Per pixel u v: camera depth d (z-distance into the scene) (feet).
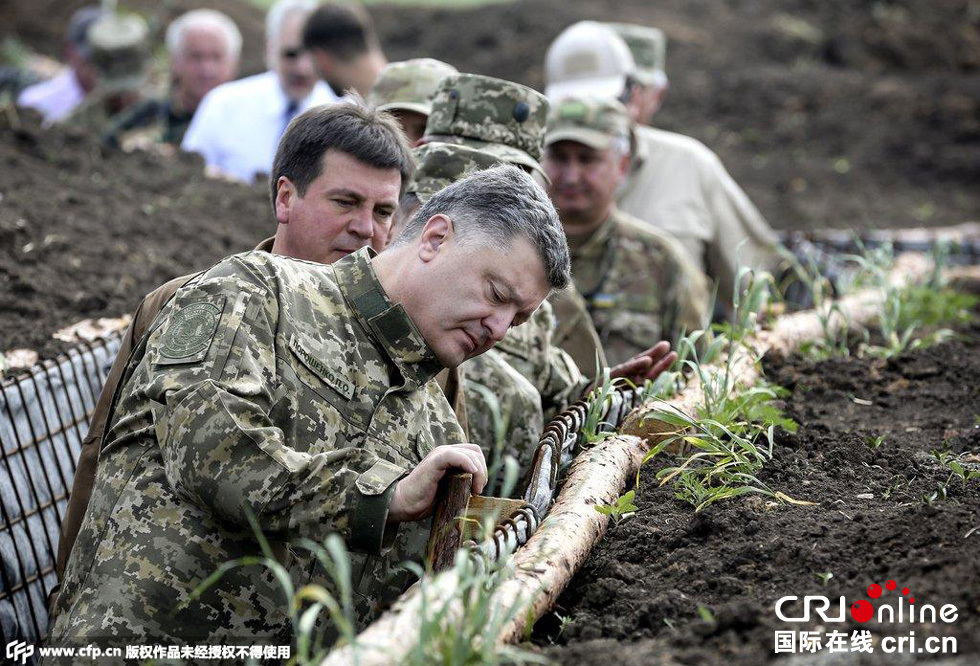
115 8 105.50
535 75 89.81
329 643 16.79
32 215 36.17
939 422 24.59
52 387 25.75
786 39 96.89
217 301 16.30
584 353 28.99
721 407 22.38
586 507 18.70
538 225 16.69
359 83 42.16
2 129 44.60
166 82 72.38
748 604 15.44
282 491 15.25
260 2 117.39
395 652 13.66
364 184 20.11
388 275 17.29
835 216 71.41
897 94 87.71
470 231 16.72
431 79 27.25
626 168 33.50
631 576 17.44
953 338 33.22
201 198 43.93
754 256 40.16
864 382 28.02
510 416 22.38
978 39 96.78
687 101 88.12
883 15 99.40
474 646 14.17
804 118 85.97
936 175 79.82
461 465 15.80
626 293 32.42
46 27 102.22
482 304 16.71
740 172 79.66
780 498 19.60
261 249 21.65
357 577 16.99
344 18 41.75
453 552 15.79
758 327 30.60
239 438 15.28
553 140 31.86
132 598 15.93
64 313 30.32
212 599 16.19
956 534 16.92
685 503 20.01
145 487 16.38
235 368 15.83
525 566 16.62
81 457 19.89
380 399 17.10
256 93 49.06
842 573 16.52
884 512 18.44
